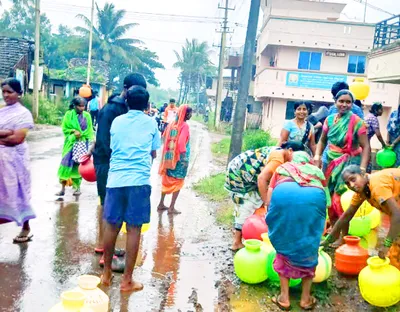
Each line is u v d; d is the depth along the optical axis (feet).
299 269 13.99
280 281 14.62
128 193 14.96
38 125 80.48
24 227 19.70
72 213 24.20
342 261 16.56
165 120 61.21
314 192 13.74
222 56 106.32
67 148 27.02
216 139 82.84
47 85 111.96
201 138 83.10
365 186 14.20
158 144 16.21
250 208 18.89
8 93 18.26
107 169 17.43
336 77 91.35
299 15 102.37
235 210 19.35
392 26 46.03
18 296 14.43
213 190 32.01
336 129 19.25
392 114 31.22
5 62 86.69
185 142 25.08
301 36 92.02
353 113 19.66
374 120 29.99
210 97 181.37
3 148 18.15
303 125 21.02
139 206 14.98
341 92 19.08
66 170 27.12
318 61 94.53
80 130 26.96
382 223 24.02
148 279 16.35
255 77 111.55
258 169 18.15
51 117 86.28
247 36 35.50
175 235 21.66
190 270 17.38
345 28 91.71
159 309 14.10
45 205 25.52
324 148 20.42
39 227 21.50
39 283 15.44
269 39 92.43
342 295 15.33
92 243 19.72
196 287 15.89
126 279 15.24
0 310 13.48
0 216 18.45
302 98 92.17
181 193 31.91
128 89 16.87
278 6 101.96
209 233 22.18
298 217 13.60
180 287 15.81
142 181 15.07
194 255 19.01
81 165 20.62
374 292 13.82
